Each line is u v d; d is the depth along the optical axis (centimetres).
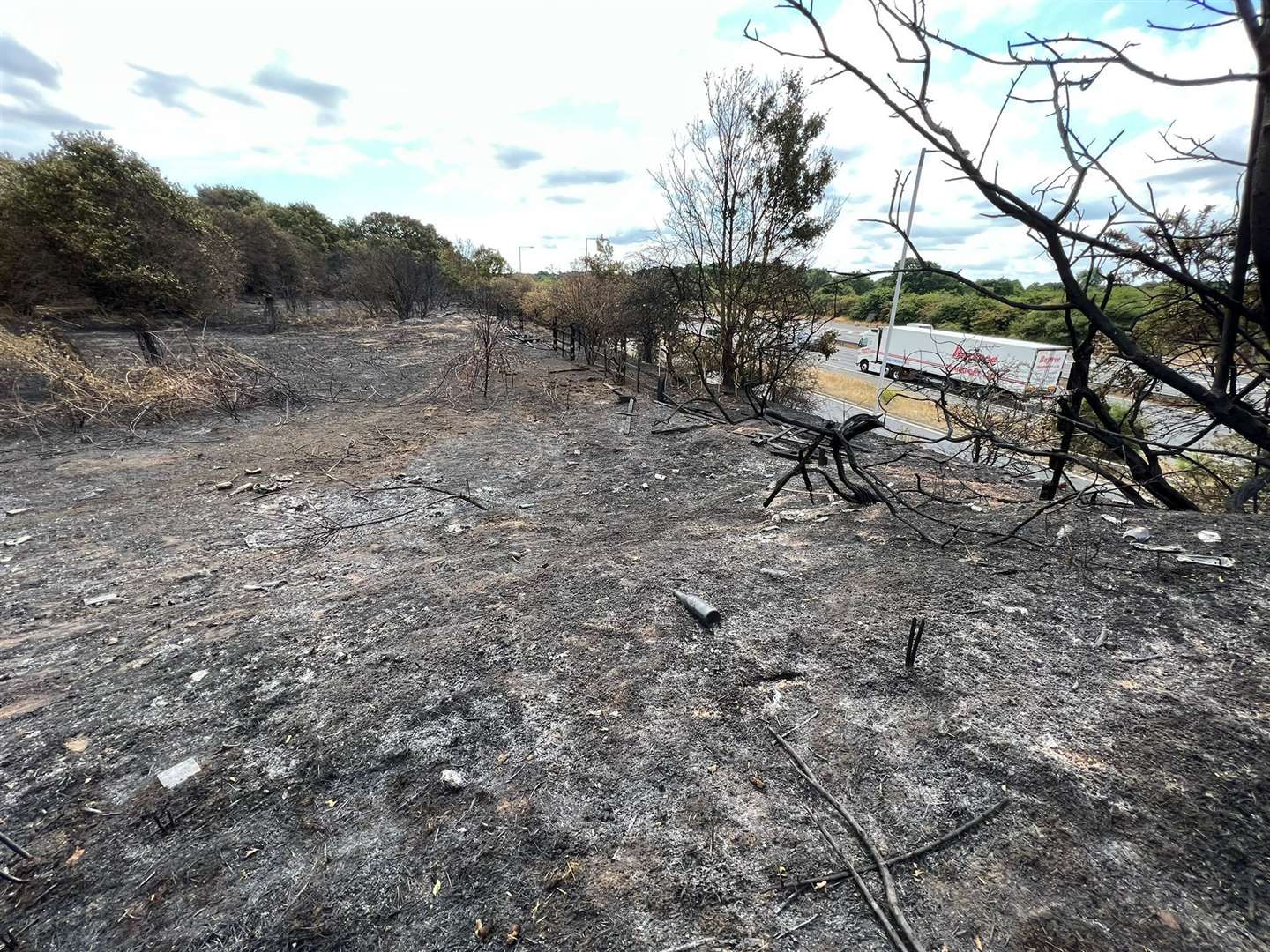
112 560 343
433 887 129
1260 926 102
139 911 126
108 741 181
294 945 117
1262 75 89
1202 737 142
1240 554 219
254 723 187
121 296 1219
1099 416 294
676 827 140
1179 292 279
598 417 774
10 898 129
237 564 338
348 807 152
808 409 1131
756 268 1006
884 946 109
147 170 1302
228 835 145
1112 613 200
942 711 167
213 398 745
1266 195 93
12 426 616
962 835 129
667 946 113
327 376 993
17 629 262
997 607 213
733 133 946
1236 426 118
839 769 152
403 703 192
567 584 277
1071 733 151
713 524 378
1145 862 117
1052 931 107
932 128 113
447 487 492
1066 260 121
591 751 167
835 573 261
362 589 294
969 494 419
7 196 1065
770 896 121
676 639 219
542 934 117
